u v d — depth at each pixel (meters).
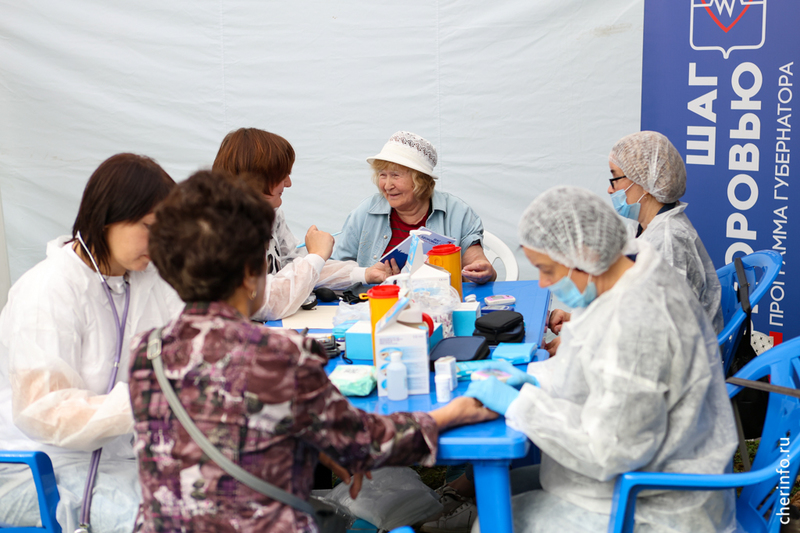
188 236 1.16
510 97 3.94
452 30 3.91
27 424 1.64
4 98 4.12
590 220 1.40
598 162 3.92
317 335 2.10
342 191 4.21
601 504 1.55
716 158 3.38
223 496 1.15
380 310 1.83
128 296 1.91
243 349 1.16
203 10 3.99
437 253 2.30
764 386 1.65
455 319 2.10
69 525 1.72
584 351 1.44
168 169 4.20
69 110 4.13
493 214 4.13
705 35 3.30
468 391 1.55
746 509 1.74
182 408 1.16
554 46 3.83
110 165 1.71
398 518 2.10
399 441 1.33
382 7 3.93
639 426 1.39
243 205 1.20
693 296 1.54
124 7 4.01
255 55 4.04
